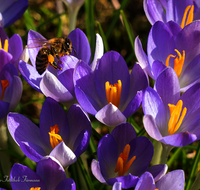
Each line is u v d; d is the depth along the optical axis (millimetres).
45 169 262
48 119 272
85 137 262
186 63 283
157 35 281
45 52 281
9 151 286
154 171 262
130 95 276
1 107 276
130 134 266
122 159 262
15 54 294
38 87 278
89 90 278
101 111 264
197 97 270
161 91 271
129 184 258
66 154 261
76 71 274
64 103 278
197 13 302
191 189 279
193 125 270
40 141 274
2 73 283
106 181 261
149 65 281
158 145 284
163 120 272
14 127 269
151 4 295
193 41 281
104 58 277
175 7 299
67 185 260
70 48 285
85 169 282
